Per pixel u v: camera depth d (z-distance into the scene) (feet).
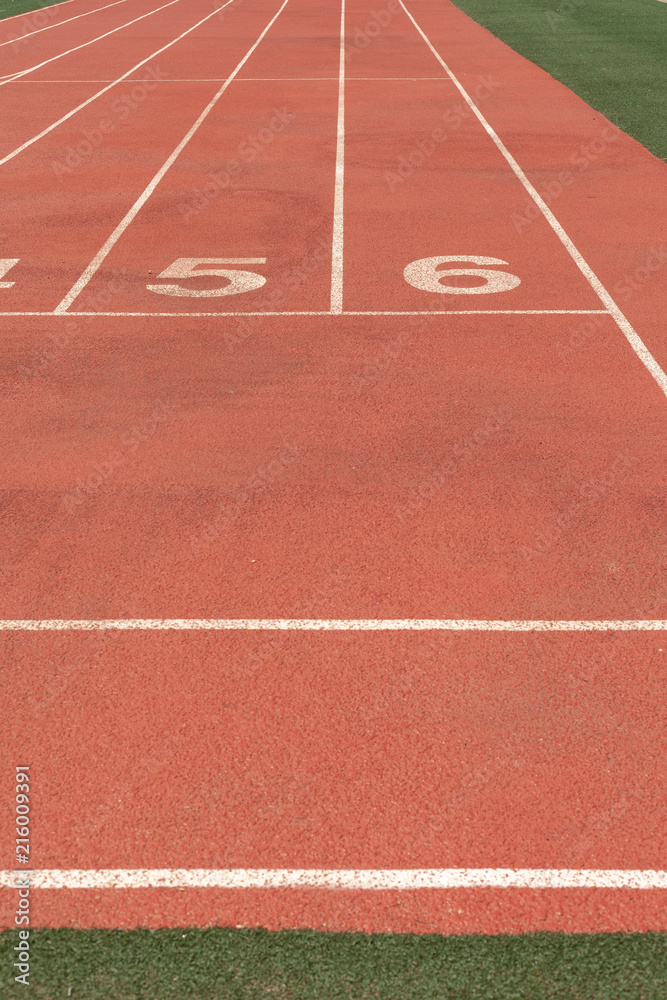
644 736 14.78
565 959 11.59
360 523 20.42
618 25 94.73
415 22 102.32
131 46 90.99
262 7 120.57
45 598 18.13
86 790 13.92
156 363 28.35
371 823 13.35
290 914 12.17
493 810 13.53
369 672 16.11
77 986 11.28
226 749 14.60
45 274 35.50
